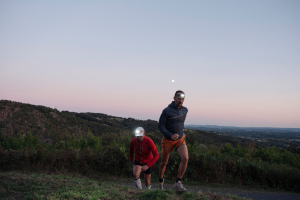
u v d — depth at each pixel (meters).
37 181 5.64
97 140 18.55
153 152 5.49
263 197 9.09
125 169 11.24
